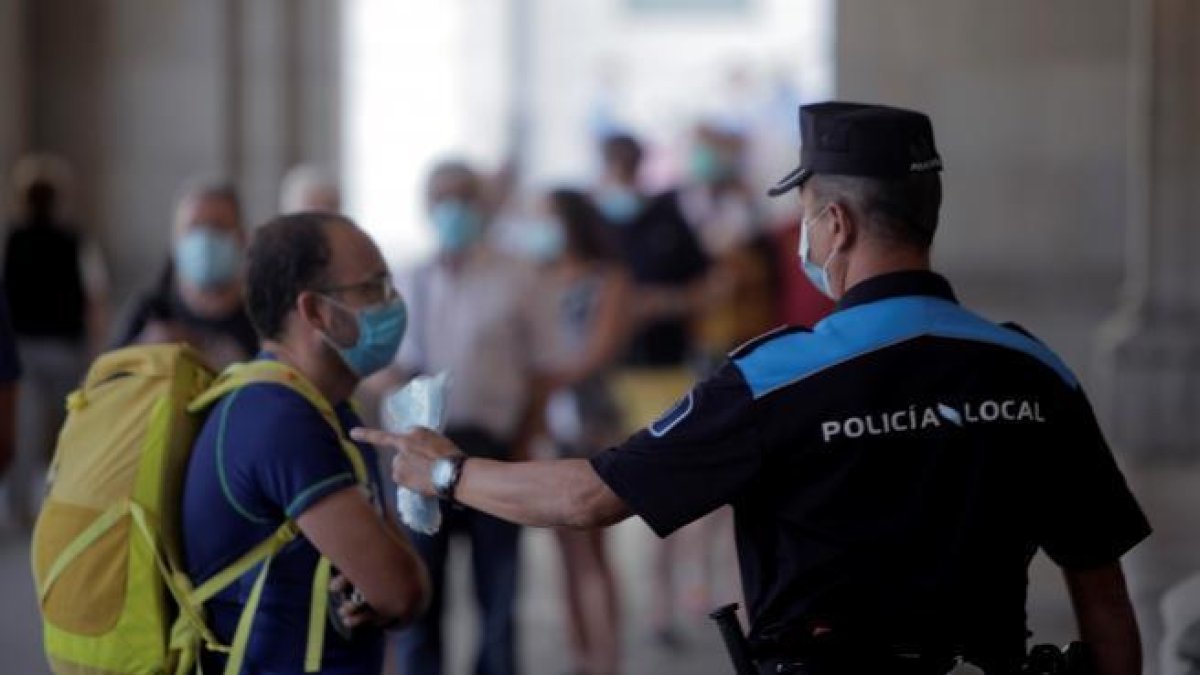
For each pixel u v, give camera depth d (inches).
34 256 887.7
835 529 275.3
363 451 349.4
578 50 1815.9
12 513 895.7
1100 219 1099.3
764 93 1740.9
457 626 722.8
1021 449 279.1
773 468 276.4
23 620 693.9
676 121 1765.5
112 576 318.7
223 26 1056.8
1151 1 1053.8
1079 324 1100.5
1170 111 1057.5
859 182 282.5
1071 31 1095.0
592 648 619.5
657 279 807.7
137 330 545.3
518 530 557.0
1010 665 281.6
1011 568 281.6
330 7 1063.0
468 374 560.7
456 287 564.7
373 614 325.1
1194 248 1059.9
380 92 1759.4
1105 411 1074.7
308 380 336.5
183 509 323.6
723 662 664.4
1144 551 752.3
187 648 320.5
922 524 275.1
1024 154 1100.5
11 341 432.8
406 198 1745.8
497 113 1790.1
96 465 322.0
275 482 319.0
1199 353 1053.2
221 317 546.3
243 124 1064.8
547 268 579.5
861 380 275.7
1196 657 396.2
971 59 1095.6
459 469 291.1
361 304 337.4
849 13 1099.3
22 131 1051.9
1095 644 297.3
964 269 1105.4
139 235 1064.8
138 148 1064.8
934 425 275.7
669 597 689.6
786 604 279.0
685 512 276.2
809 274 291.4
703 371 778.8
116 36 1063.6
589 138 1774.1
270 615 322.0
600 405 624.4
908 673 275.4
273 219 343.0
